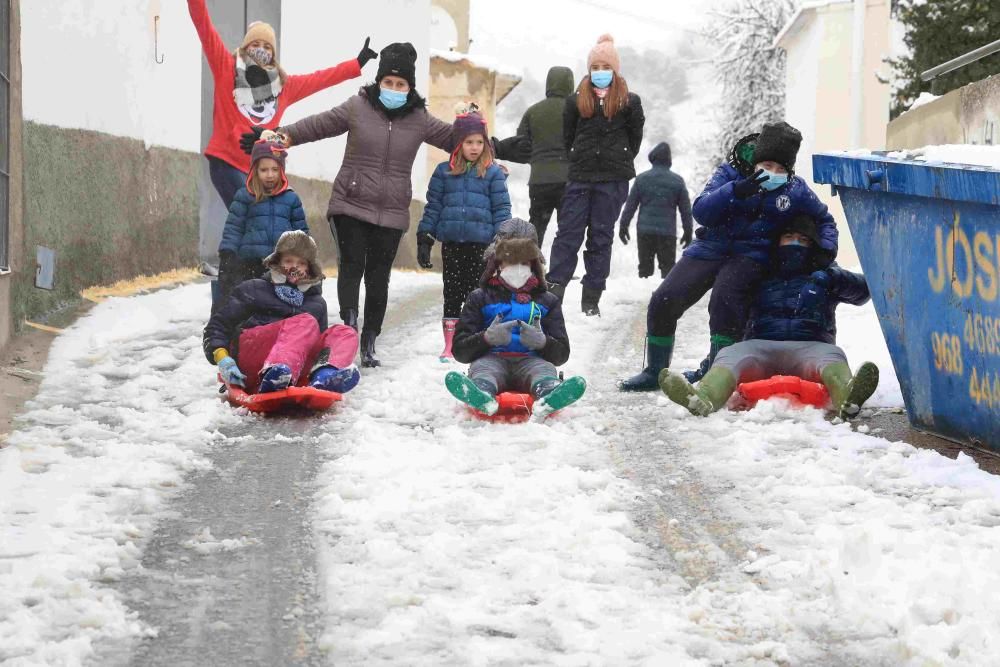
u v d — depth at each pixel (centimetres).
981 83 1550
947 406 641
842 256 2334
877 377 667
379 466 587
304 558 463
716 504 534
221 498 541
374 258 886
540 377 715
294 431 669
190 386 777
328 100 1666
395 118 892
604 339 1026
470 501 527
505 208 936
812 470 573
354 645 382
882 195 672
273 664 372
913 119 1953
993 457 618
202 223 1434
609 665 371
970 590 412
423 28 2042
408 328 1053
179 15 1311
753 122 4409
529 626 398
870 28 2356
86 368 827
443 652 379
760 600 420
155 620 404
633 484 566
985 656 366
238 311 749
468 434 661
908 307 659
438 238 931
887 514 512
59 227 1011
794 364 736
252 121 1030
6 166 865
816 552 464
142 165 1213
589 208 1134
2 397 726
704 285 786
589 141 1114
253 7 1461
